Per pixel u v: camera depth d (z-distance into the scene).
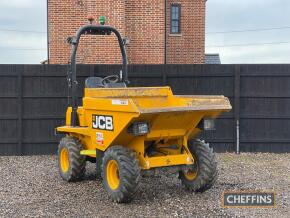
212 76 12.70
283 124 12.74
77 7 18.17
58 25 18.22
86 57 17.72
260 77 12.69
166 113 7.00
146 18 18.98
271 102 12.73
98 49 17.78
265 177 9.45
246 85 12.70
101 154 7.91
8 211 6.97
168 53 21.95
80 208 7.12
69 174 8.86
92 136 8.02
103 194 7.98
